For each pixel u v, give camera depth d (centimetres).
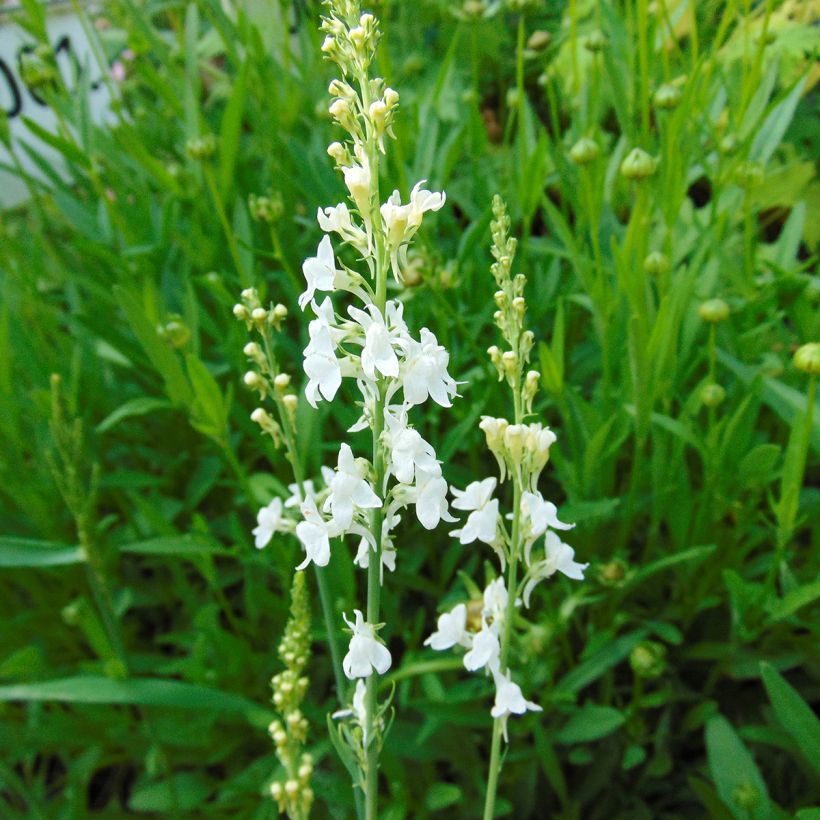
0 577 35
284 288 35
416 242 30
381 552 16
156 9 46
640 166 25
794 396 26
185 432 36
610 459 29
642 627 29
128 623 36
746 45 29
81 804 30
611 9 34
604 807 29
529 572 16
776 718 27
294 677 18
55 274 43
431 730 26
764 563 29
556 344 26
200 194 35
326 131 38
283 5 38
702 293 30
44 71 34
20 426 34
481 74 50
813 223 40
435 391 14
